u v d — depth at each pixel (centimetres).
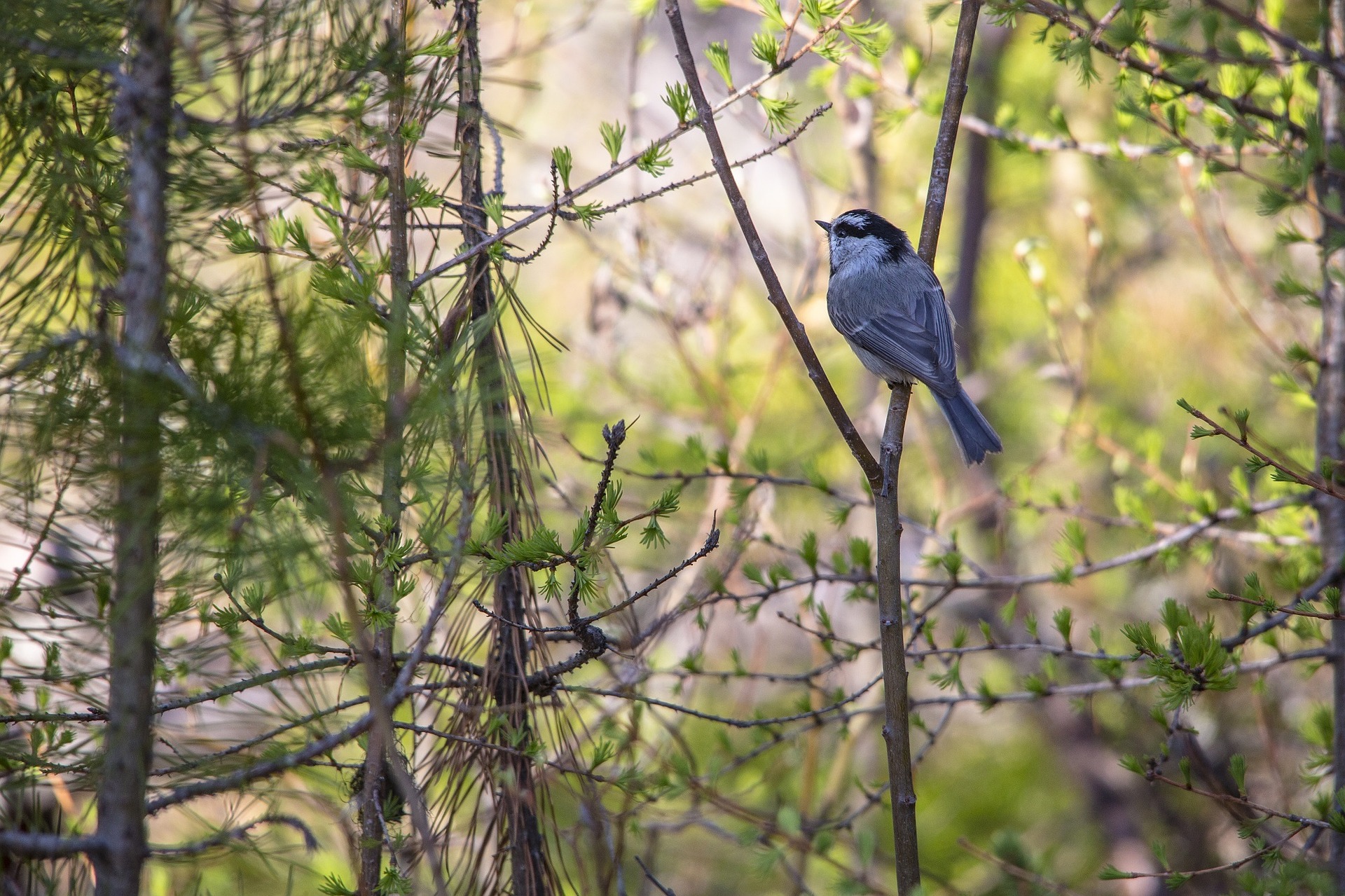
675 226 1681
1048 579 966
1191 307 1603
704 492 1499
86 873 605
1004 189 1827
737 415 1501
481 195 722
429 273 622
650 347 1652
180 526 477
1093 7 1210
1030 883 810
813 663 1545
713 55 670
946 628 1770
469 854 666
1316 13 885
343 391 487
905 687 711
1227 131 889
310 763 568
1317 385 920
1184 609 675
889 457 734
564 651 1138
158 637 562
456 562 563
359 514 558
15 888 555
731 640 1742
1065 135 998
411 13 650
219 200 529
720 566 1134
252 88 536
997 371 1809
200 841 528
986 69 1744
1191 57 808
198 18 512
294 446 472
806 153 1773
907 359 1044
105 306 572
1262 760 1305
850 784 1433
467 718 666
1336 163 768
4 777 579
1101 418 1512
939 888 1345
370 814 560
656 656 1195
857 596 914
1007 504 1145
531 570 634
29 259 578
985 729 1858
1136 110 839
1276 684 1365
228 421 469
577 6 1739
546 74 1800
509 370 669
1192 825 1492
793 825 740
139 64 505
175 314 496
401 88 592
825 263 1574
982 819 1733
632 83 1378
